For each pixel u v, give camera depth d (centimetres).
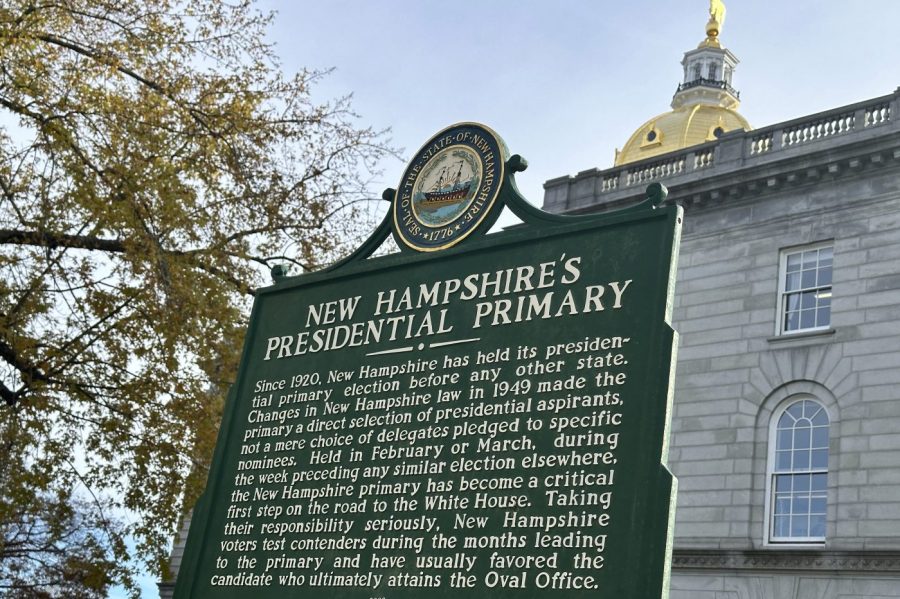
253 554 1005
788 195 2852
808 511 2581
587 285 873
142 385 1742
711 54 7812
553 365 865
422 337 970
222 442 1083
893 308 2581
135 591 1789
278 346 1089
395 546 898
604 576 765
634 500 771
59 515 1836
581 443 820
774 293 2806
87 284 1708
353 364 1014
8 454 1738
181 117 1784
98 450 1744
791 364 2711
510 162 977
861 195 2717
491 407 888
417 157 1052
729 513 2684
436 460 904
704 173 3033
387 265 1031
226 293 1753
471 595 830
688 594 2680
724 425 2775
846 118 2850
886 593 2375
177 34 1845
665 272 830
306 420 1026
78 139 1681
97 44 1778
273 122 1883
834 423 2592
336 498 963
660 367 800
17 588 2169
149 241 1658
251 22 1884
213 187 1794
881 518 2436
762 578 2570
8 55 1673
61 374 1727
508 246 943
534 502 825
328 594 927
